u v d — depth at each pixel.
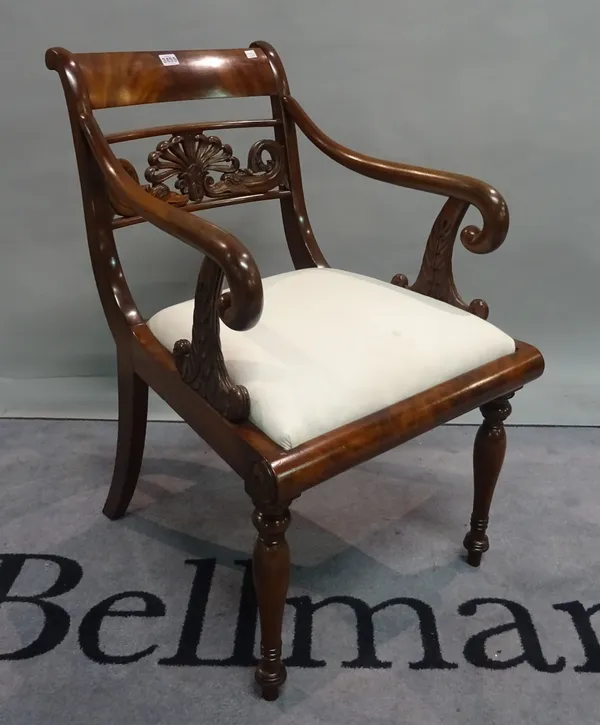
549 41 1.38
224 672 0.98
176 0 1.33
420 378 0.88
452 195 0.99
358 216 1.54
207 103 1.42
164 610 1.08
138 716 0.92
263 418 0.78
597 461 1.44
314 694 0.95
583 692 0.96
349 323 0.94
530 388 1.67
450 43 1.38
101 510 1.29
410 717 0.92
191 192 1.10
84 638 1.03
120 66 1.00
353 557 1.19
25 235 1.52
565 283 1.63
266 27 1.36
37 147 1.43
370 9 1.35
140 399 1.11
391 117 1.44
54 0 1.32
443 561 1.18
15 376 1.70
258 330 0.92
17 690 0.95
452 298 1.06
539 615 1.07
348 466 0.80
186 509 1.30
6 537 1.22
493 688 0.96
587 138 1.47
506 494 1.34
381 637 1.04
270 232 1.55
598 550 1.20
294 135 1.20
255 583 0.85
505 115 1.45
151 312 1.61
